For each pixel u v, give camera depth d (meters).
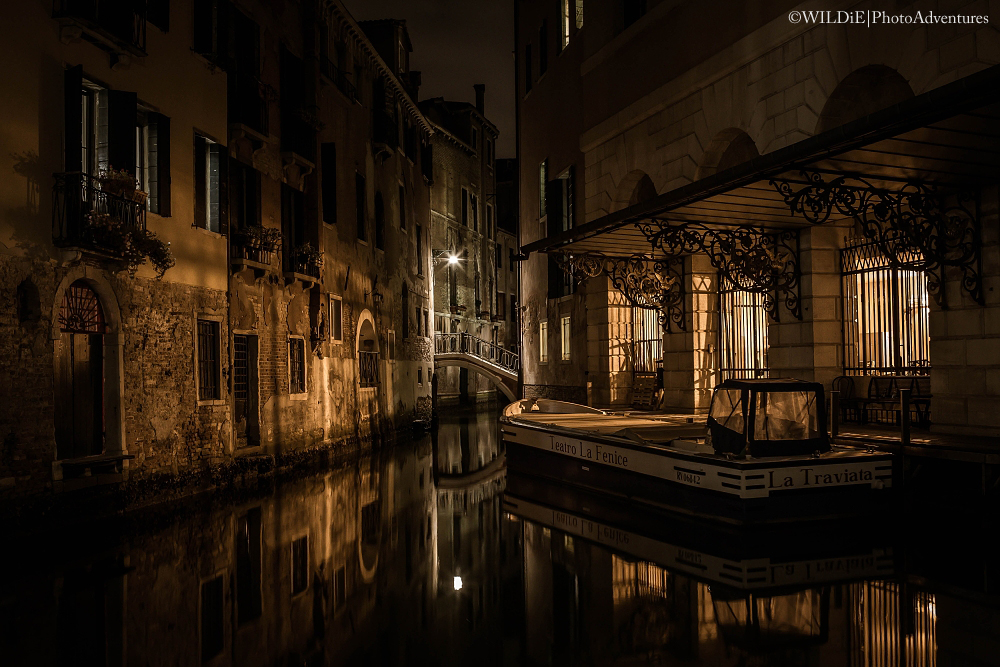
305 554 8.97
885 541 8.66
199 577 7.86
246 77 15.12
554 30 21.25
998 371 9.58
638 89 16.25
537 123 22.73
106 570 8.08
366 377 23.00
